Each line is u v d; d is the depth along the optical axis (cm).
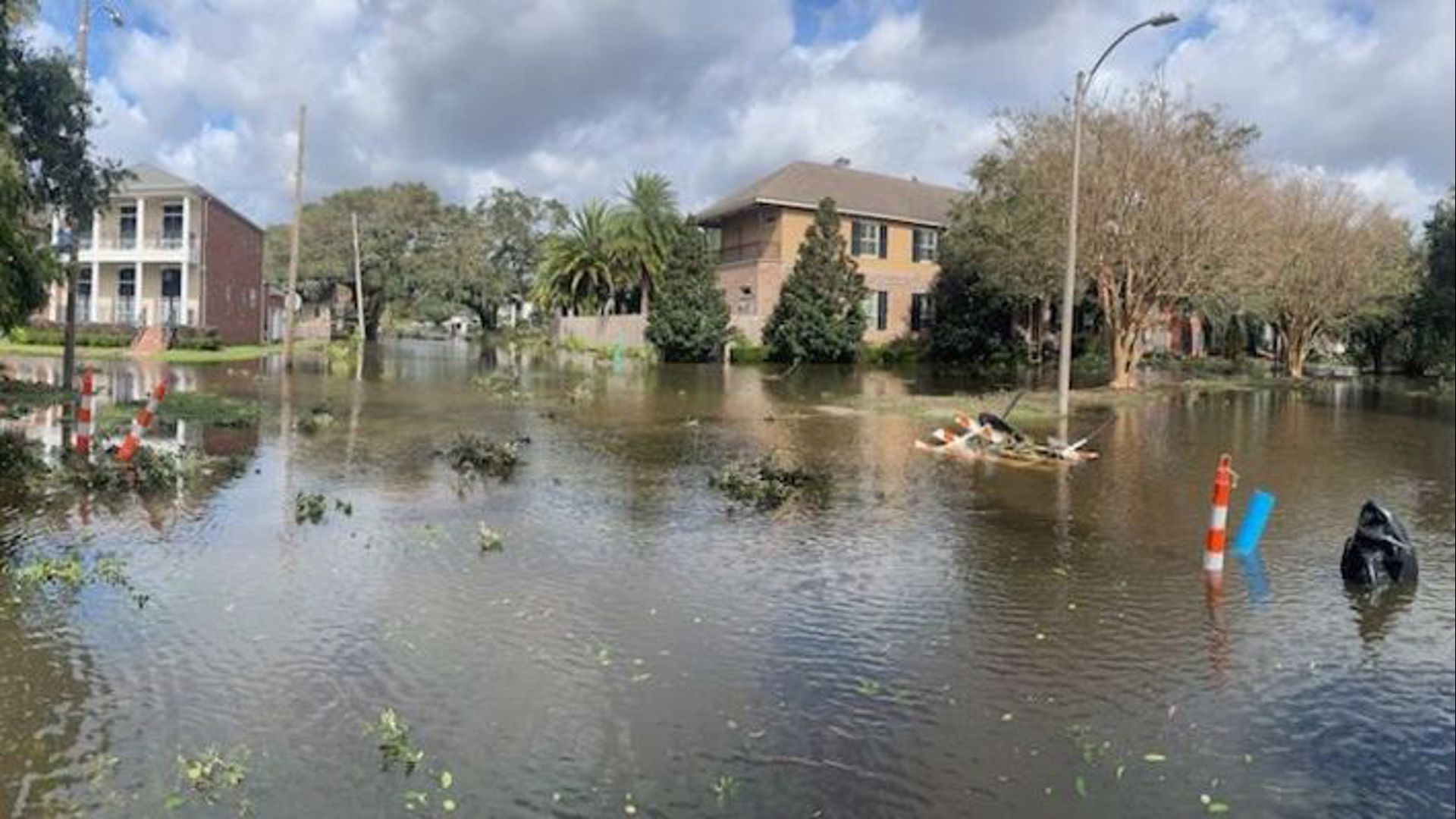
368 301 8000
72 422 1722
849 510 1137
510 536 954
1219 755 534
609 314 5519
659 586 796
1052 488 1322
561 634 672
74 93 2000
